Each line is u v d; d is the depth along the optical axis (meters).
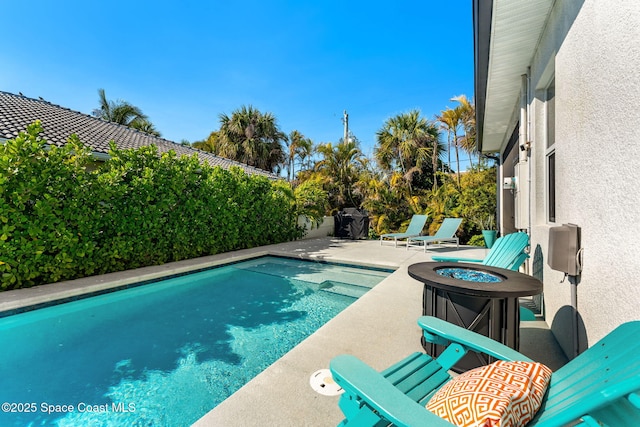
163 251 6.65
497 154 9.92
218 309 4.72
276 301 5.09
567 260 2.26
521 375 1.29
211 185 7.69
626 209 1.64
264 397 2.07
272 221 10.12
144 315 4.46
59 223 4.95
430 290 2.50
